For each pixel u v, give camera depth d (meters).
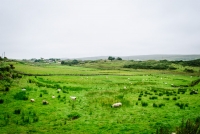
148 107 20.94
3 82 30.42
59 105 21.19
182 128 13.62
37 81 40.22
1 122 15.55
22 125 15.27
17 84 31.61
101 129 14.91
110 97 26.33
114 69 115.31
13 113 17.73
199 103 22.59
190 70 104.62
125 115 18.23
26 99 22.58
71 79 50.75
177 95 28.45
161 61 163.00
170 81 51.66
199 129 13.45
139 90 33.19
